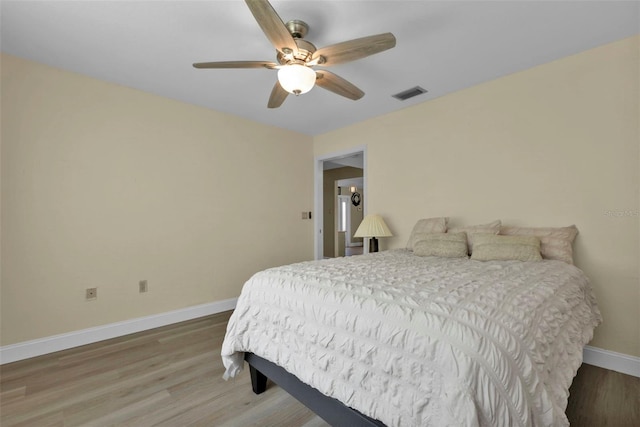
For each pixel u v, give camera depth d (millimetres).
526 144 2539
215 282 3467
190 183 3283
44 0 1695
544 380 987
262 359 1683
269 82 2775
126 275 2824
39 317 2375
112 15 1832
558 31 2016
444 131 3076
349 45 1707
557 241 2186
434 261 2182
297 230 4383
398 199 3479
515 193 2596
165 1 1714
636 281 2045
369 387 1105
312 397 1373
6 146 2266
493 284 1382
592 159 2223
